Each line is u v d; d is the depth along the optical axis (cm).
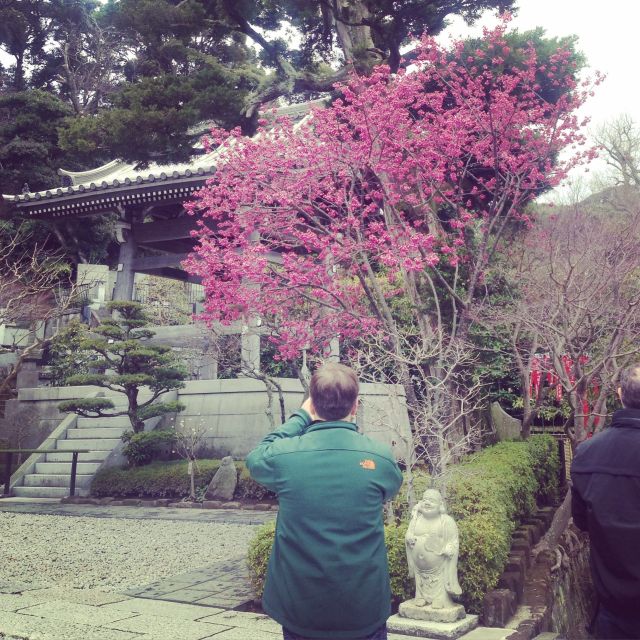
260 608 563
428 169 853
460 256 944
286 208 814
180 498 1321
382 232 798
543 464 976
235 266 834
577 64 1092
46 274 2122
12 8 3575
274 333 1005
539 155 859
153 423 1539
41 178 2889
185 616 518
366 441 242
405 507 631
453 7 1152
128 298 1800
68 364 1945
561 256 939
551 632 557
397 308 1021
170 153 1188
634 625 239
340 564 218
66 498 1382
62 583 658
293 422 254
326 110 857
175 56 1260
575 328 720
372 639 226
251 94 1156
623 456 249
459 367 966
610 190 2081
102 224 2975
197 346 1570
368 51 1106
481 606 519
